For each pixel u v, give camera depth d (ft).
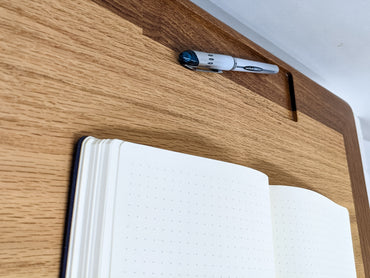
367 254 2.24
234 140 1.62
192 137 1.46
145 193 1.10
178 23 1.57
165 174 1.16
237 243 1.27
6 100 1.00
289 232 1.57
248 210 1.34
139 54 1.38
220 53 1.73
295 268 1.53
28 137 1.02
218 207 1.26
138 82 1.35
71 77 1.16
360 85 2.83
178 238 1.13
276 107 1.94
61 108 1.11
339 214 1.89
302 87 2.16
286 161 1.86
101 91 1.23
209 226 1.21
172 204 1.15
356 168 2.43
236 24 2.08
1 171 0.95
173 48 1.52
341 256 1.77
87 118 1.17
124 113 1.27
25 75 1.06
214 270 1.18
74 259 0.99
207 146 1.50
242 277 1.24
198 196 1.22
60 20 1.18
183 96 1.48
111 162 1.06
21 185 0.98
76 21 1.22
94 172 1.06
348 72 2.65
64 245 1.01
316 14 2.03
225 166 1.32
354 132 2.55
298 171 1.92
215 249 1.20
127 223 1.04
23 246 0.95
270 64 1.85
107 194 1.03
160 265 1.07
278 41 2.28
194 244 1.16
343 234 1.86
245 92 1.77
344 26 2.14
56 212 1.03
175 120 1.42
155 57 1.44
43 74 1.10
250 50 1.89
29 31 1.09
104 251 0.98
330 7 1.98
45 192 1.02
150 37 1.44
